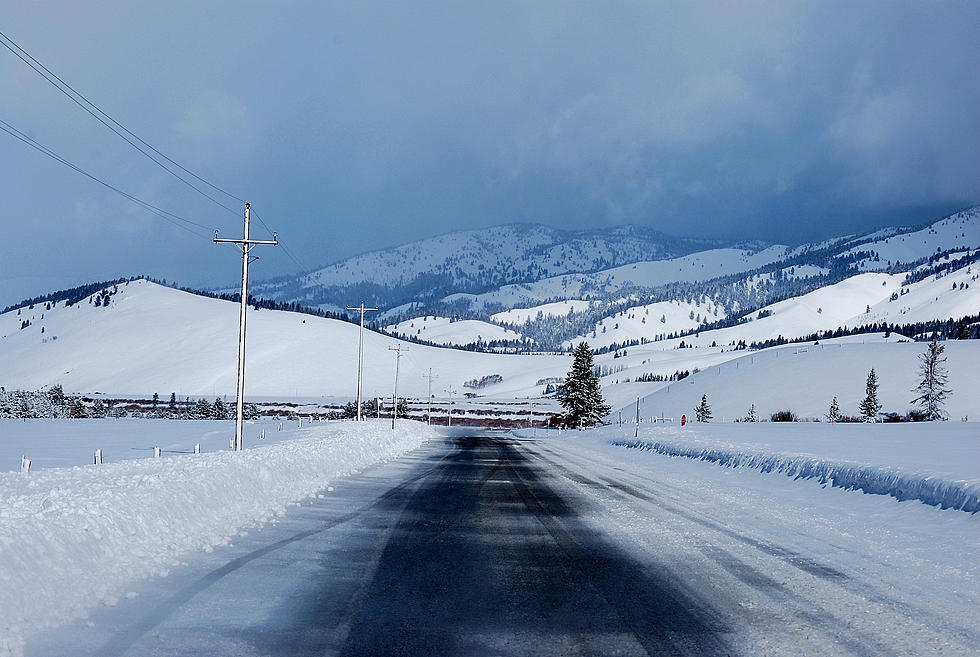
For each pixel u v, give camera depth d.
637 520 15.28
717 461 29.09
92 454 29.08
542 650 6.98
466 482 23.50
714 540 12.95
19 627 7.00
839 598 8.98
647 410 137.38
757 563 11.03
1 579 7.47
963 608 8.59
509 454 40.91
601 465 32.03
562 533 13.66
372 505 17.25
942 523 14.07
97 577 8.87
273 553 11.26
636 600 8.86
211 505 14.21
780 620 8.02
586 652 6.94
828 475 20.69
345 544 12.22
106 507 11.12
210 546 11.48
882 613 8.32
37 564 8.24
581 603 8.70
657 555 11.62
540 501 18.56
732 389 136.00
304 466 22.55
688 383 152.88
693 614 8.26
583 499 19.03
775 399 126.06
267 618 7.89
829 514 16.17
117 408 142.00
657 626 7.79
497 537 13.19
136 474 17.67
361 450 32.16
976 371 124.44
